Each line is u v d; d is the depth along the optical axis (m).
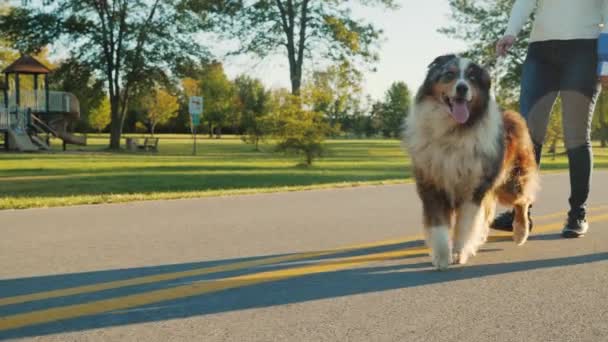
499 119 4.81
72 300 3.71
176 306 3.58
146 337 3.06
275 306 3.57
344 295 3.80
